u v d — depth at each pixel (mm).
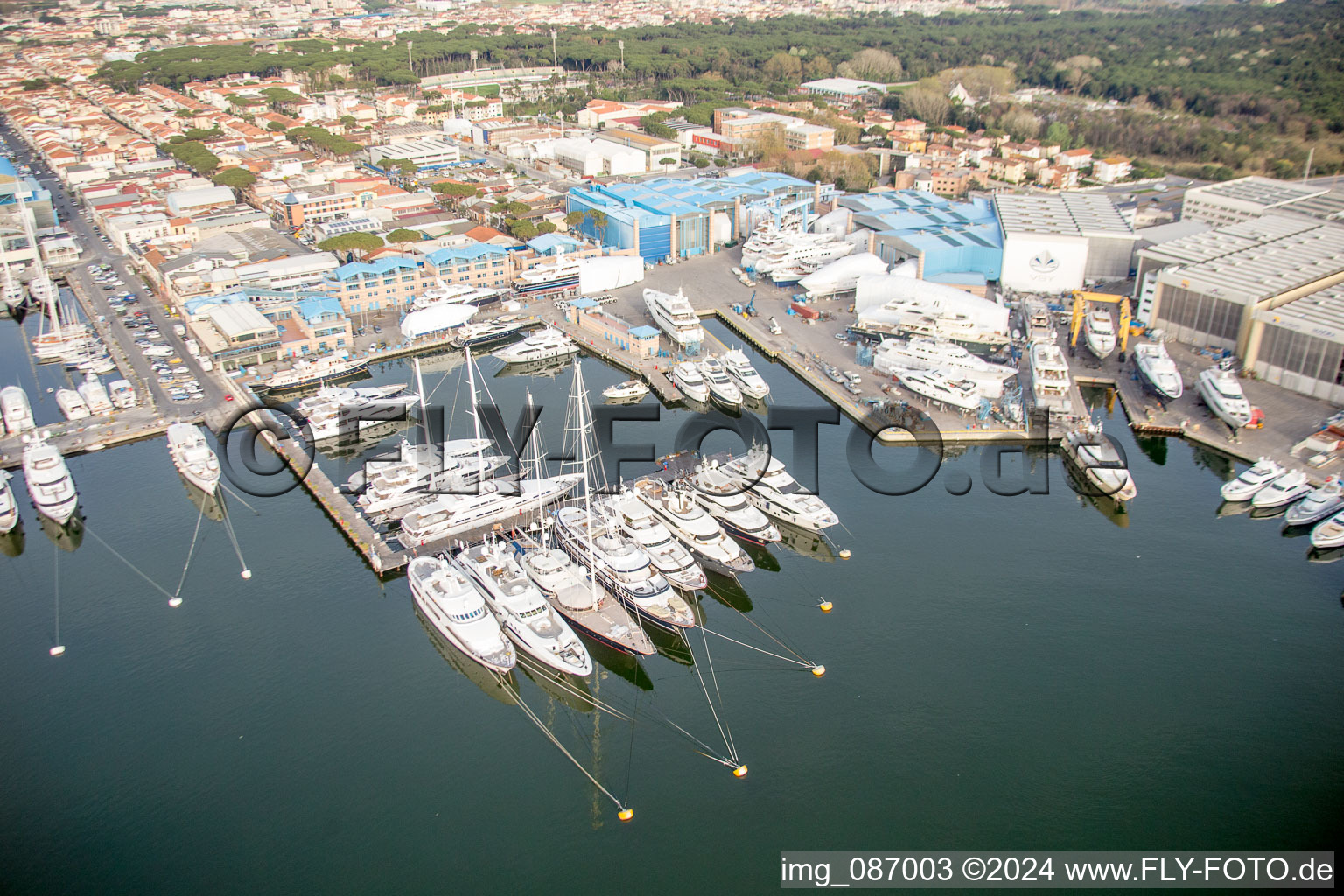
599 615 133625
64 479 165875
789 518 157250
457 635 126500
